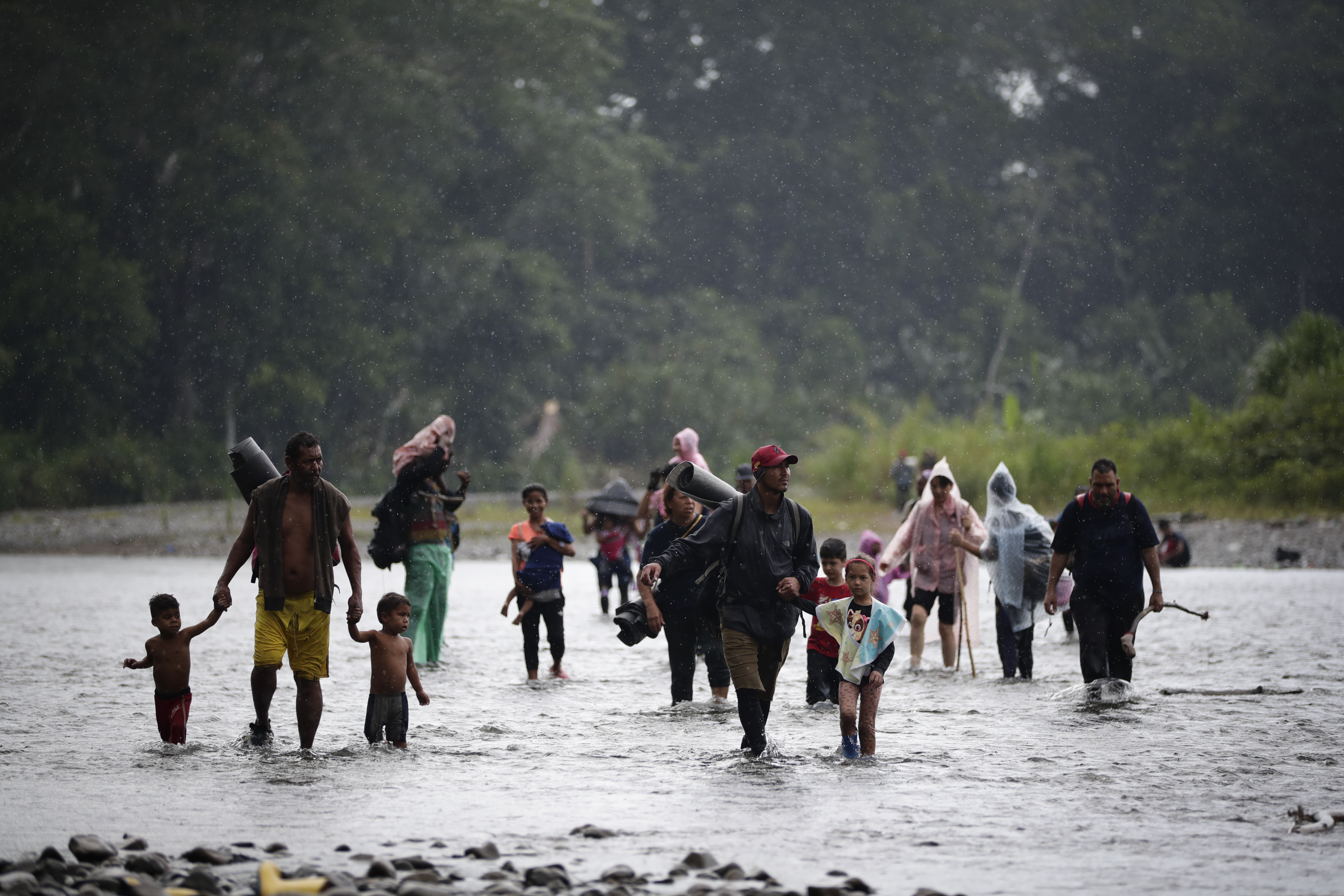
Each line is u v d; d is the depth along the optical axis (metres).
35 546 134.25
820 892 19.72
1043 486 156.50
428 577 50.22
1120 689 41.03
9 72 187.62
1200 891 20.41
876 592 52.25
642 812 25.73
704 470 38.28
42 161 190.38
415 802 26.55
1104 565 41.50
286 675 46.72
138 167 199.88
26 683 43.62
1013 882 20.86
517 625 56.03
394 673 33.16
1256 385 162.38
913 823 24.83
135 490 192.38
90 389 194.12
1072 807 26.22
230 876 20.84
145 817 25.12
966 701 40.94
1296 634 59.50
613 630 63.00
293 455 32.16
